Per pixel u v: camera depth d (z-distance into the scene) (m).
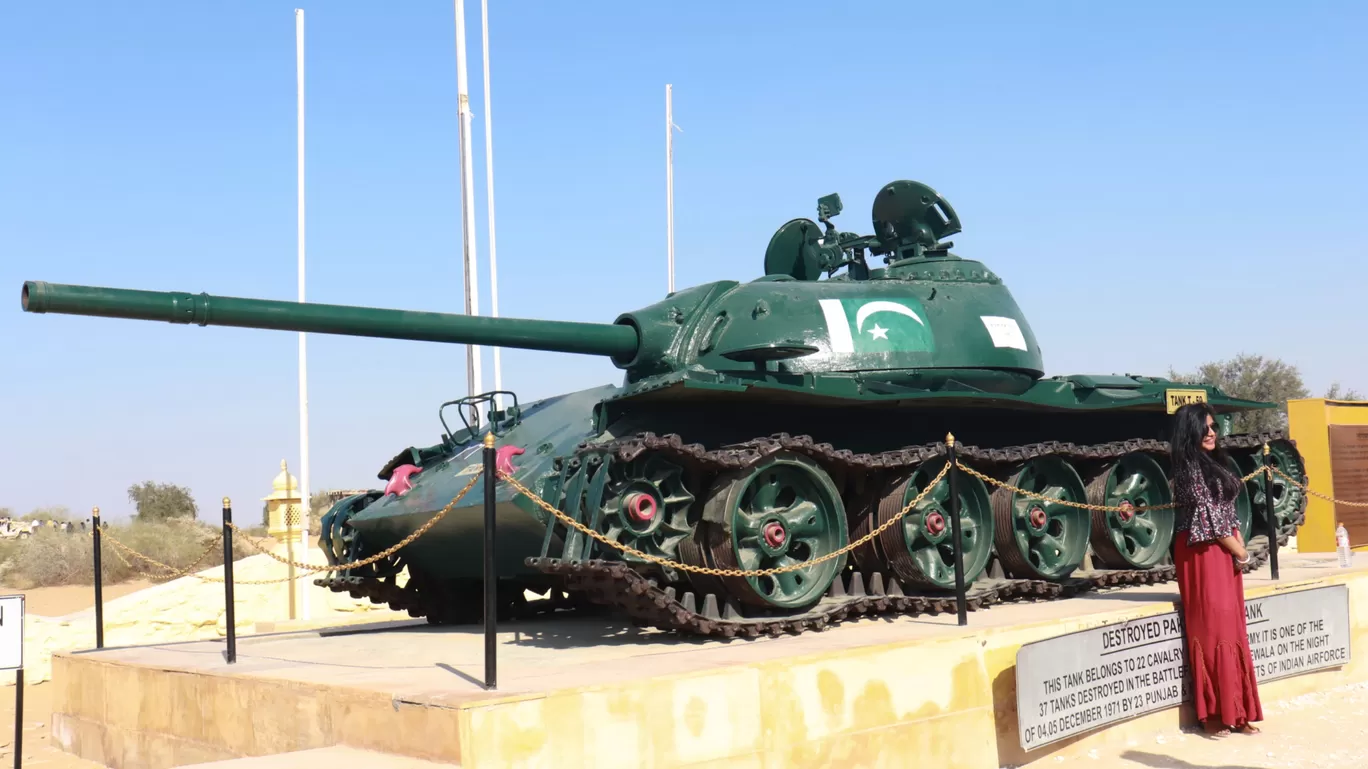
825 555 11.19
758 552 10.94
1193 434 10.78
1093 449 13.59
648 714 8.09
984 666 9.99
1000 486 12.47
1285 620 12.05
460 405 14.52
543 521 10.88
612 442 10.40
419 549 14.23
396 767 7.66
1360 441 19.97
